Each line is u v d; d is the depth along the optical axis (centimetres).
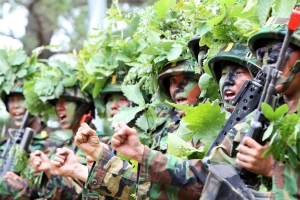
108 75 570
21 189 630
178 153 377
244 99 353
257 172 317
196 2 430
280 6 359
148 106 482
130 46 552
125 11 1093
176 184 347
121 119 479
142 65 484
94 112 643
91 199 432
